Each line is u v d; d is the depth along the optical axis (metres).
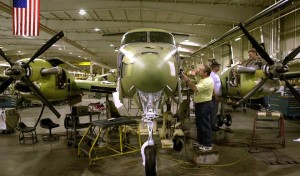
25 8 8.39
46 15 15.97
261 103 13.75
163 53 4.81
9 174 4.88
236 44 17.95
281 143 7.04
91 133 6.89
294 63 11.59
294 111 11.05
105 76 13.77
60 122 10.83
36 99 6.88
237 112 13.55
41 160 5.72
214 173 4.90
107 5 13.12
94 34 21.50
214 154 5.42
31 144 7.16
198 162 5.37
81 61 41.84
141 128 8.02
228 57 19.03
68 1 12.94
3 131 8.68
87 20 17.16
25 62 5.91
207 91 5.42
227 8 13.50
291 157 5.83
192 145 6.05
